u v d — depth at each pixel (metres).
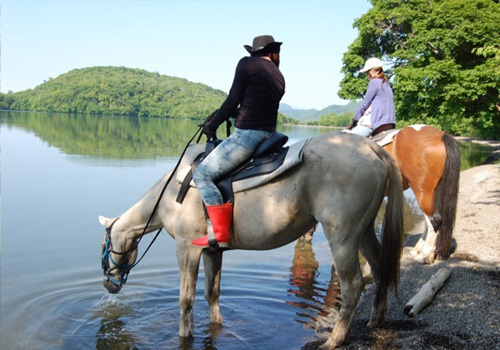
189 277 4.64
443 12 20.02
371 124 6.91
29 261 7.08
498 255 6.57
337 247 3.98
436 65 19.53
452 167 6.15
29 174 15.16
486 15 19.62
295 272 6.94
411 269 6.36
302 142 4.18
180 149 25.12
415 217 10.63
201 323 5.19
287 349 4.56
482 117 23.27
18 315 5.29
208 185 4.25
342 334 4.17
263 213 4.14
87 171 16.11
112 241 5.26
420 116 22.17
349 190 3.90
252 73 4.19
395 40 23.81
